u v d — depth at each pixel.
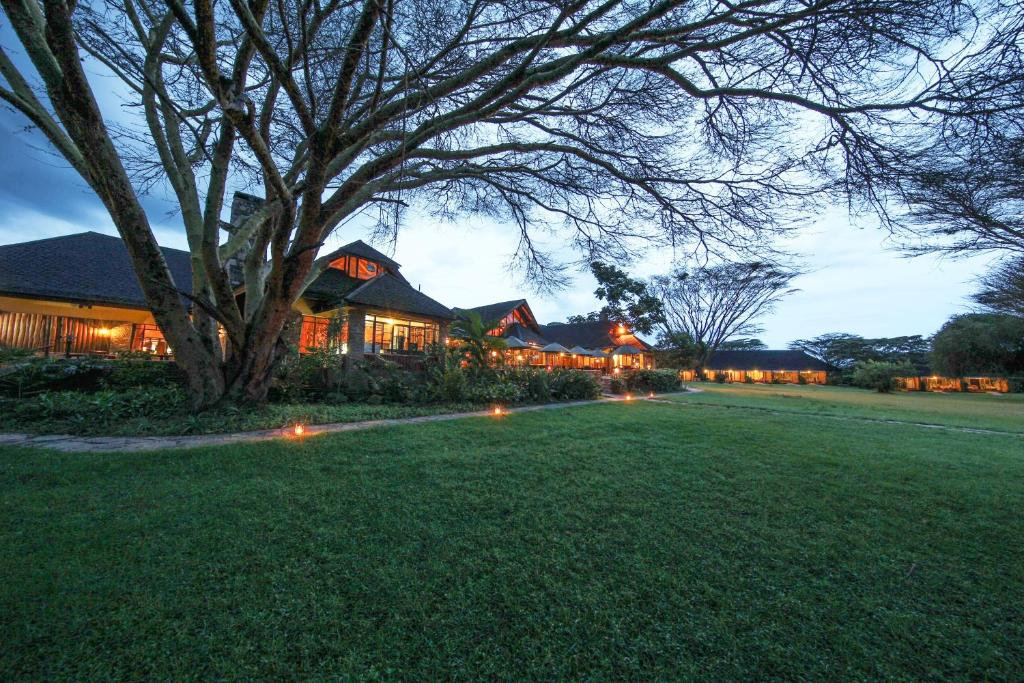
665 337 37.28
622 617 1.88
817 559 2.47
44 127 5.61
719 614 1.92
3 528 2.59
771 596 2.08
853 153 4.55
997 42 3.07
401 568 2.25
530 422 7.31
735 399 15.76
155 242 6.47
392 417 7.65
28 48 4.82
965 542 2.73
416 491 3.47
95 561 2.23
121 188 5.93
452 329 13.31
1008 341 28.86
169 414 6.69
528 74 5.17
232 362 7.32
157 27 5.67
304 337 13.98
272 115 6.43
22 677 1.45
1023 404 17.92
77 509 2.93
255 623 1.78
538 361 25.50
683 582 2.18
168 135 7.01
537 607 1.94
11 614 1.76
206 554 2.34
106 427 5.83
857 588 2.17
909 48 3.60
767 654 1.67
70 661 1.53
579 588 2.10
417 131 5.32
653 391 18.89
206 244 6.44
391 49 5.04
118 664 1.53
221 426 5.99
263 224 7.32
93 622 1.74
